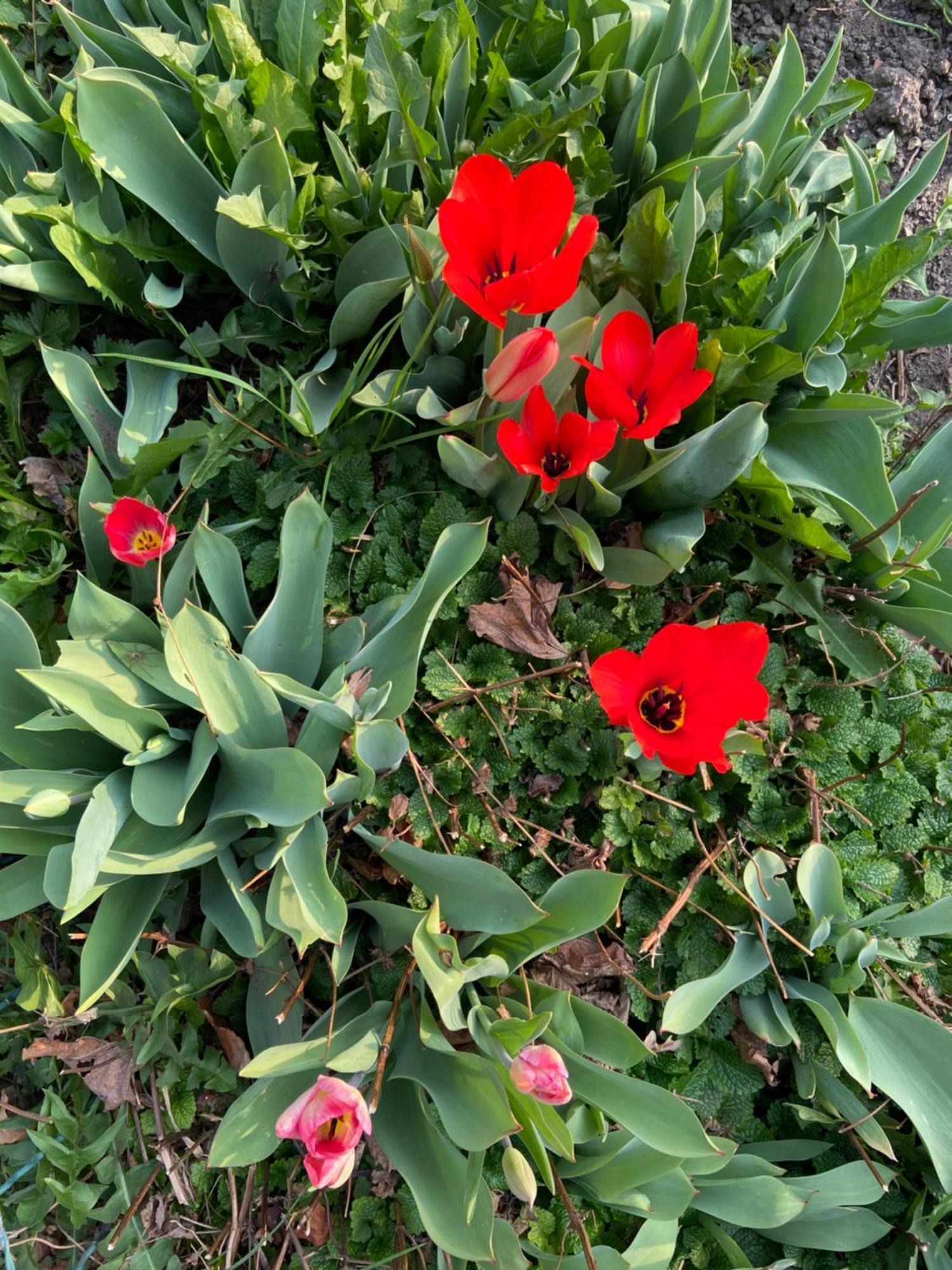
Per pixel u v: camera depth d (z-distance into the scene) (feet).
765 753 2.51
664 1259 2.27
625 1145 2.16
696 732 1.92
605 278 2.43
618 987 2.43
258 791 2.07
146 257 2.46
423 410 2.35
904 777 2.62
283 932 2.04
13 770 2.07
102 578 2.45
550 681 2.48
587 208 2.57
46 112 2.56
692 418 2.50
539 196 2.00
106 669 2.07
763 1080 2.46
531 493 2.49
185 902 2.40
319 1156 1.70
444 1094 2.06
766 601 2.63
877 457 2.41
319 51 2.48
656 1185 2.26
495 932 2.11
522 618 2.44
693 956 2.42
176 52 2.35
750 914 2.44
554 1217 2.36
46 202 2.37
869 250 2.74
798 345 2.54
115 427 2.45
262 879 2.22
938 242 2.88
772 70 2.64
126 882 2.14
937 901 2.47
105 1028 2.36
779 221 2.62
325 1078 1.73
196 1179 2.35
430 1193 2.01
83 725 2.05
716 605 2.62
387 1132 2.16
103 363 2.55
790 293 2.49
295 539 2.15
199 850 2.04
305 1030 2.37
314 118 2.58
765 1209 2.26
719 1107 2.46
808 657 2.68
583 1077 2.14
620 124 2.67
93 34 2.52
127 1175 2.30
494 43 2.69
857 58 3.47
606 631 2.50
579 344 2.25
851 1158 2.49
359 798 2.24
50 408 2.61
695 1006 2.24
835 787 2.52
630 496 2.56
